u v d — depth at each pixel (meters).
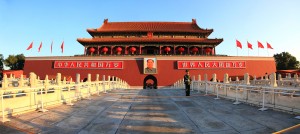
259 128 10.27
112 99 21.53
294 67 93.44
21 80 15.26
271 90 14.73
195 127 10.78
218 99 20.89
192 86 35.34
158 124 11.34
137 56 64.19
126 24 78.62
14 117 12.10
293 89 12.52
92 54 69.50
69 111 14.59
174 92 31.27
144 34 74.31
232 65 64.81
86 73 63.28
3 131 9.69
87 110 15.10
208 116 13.10
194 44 71.38
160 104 18.05
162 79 63.28
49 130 10.16
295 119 11.49
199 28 76.19
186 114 13.77
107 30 72.56
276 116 12.36
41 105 14.90
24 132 9.68
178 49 71.12
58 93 17.50
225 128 10.53
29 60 65.31
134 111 14.84
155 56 63.91
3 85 12.70
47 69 64.19
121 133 9.86
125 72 63.41
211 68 64.06
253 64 65.94
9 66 93.62
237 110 14.69
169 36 74.44
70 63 63.75
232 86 19.84
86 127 10.80
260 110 14.33
